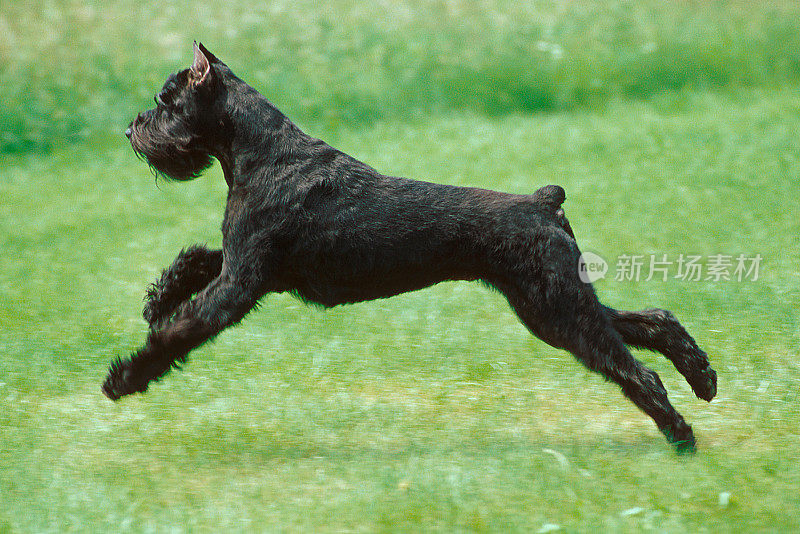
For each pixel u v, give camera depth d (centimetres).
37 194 2156
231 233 886
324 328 1254
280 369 1123
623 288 1366
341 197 875
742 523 736
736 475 820
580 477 819
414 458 872
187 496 809
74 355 1172
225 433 952
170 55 2939
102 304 1400
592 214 1730
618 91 2895
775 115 2414
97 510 775
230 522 748
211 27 3098
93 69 2856
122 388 880
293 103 2733
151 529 737
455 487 796
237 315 879
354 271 880
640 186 1891
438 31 3134
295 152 888
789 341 1155
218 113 898
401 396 1058
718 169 1959
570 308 860
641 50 3048
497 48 3025
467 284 1416
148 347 877
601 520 740
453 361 1141
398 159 2233
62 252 1692
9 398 1045
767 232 1581
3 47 2944
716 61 3011
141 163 2408
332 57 2964
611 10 3356
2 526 750
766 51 3070
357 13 3241
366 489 802
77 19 3152
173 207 1975
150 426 967
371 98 2775
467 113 2758
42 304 1398
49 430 957
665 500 777
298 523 746
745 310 1262
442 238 867
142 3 3300
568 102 2827
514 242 858
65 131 2622
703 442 917
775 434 927
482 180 2019
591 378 1085
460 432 956
